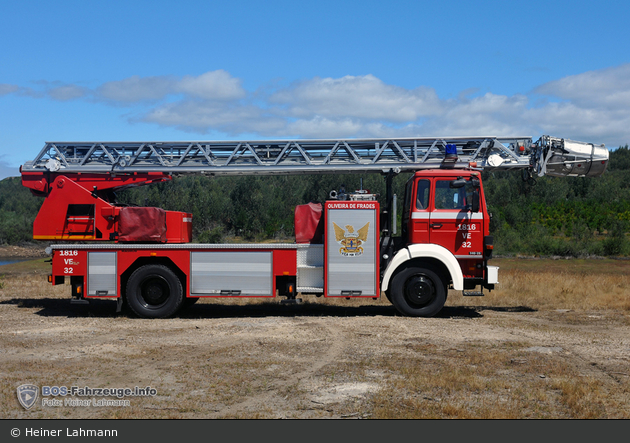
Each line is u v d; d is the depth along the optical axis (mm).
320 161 11734
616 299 13203
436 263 10852
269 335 8719
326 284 10562
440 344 8008
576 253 33844
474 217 10766
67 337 8641
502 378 6164
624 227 40594
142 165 11836
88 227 11547
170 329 9391
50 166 11719
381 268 10891
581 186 75625
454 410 5004
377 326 9531
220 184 61875
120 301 11023
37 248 54094
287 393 5613
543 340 8328
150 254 10859
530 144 11633
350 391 5668
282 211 48812
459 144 11844
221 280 10781
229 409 5129
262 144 11711
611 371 6527
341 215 10594
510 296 13781
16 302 13047
